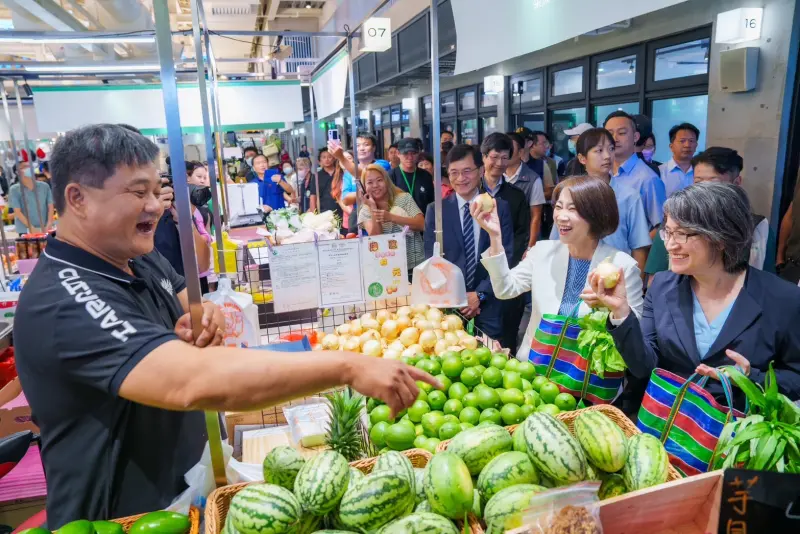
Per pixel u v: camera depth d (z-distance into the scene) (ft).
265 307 9.13
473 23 7.18
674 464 4.90
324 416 6.45
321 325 9.30
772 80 14.42
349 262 7.91
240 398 3.53
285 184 31.35
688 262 5.84
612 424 4.37
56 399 4.11
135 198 4.19
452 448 4.53
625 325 5.80
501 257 8.37
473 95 33.24
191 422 4.98
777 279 5.85
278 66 28.09
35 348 3.99
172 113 4.04
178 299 5.79
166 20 3.92
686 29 16.97
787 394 5.57
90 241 4.26
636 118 16.21
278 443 6.19
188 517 4.29
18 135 29.07
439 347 7.55
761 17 14.34
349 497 3.90
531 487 3.92
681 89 17.72
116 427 4.30
